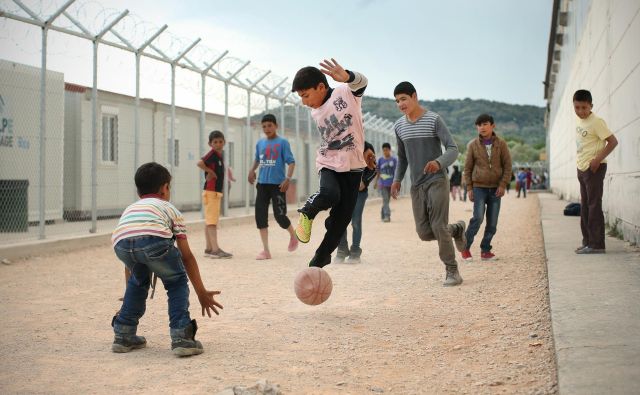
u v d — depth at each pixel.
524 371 3.55
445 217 6.30
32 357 4.08
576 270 6.14
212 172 9.23
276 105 17.78
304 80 4.57
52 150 13.60
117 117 15.38
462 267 7.67
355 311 5.37
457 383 3.42
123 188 15.50
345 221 4.82
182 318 4.08
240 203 20.80
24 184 12.08
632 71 8.37
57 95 13.68
